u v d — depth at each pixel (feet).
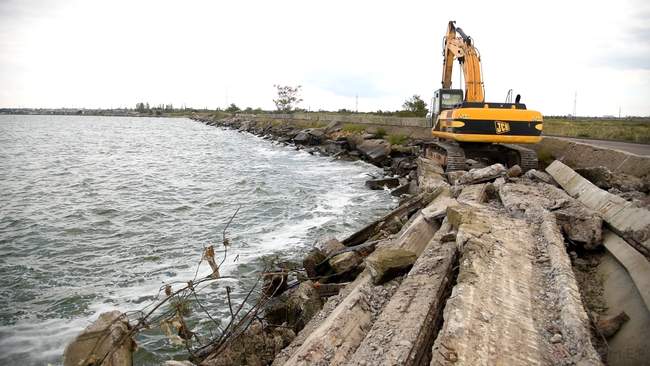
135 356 20.81
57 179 74.59
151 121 483.51
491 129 45.60
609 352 13.23
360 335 15.48
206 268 31.58
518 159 47.24
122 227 43.21
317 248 28.17
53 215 48.19
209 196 58.44
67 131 251.80
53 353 21.49
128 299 27.07
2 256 34.78
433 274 17.46
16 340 22.57
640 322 13.69
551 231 19.86
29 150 130.00
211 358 16.79
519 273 16.46
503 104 46.98
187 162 100.27
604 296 17.13
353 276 25.43
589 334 12.44
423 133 91.09
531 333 12.82
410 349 12.61
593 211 22.08
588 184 29.19
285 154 115.85
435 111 61.26
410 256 20.07
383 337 13.64
